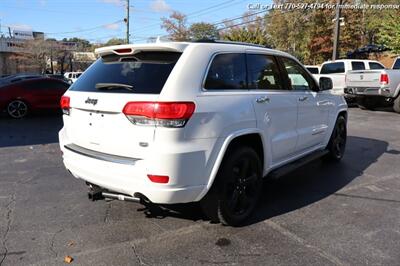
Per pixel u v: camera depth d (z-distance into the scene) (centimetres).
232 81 416
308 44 3956
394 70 1364
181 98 351
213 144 372
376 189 547
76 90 419
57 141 895
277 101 471
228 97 396
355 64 1677
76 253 358
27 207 470
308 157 568
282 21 4288
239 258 351
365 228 414
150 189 350
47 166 661
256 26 4875
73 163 409
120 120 364
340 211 463
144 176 351
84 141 404
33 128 1086
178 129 347
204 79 380
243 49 442
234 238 390
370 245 375
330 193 529
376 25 3741
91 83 408
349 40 3838
